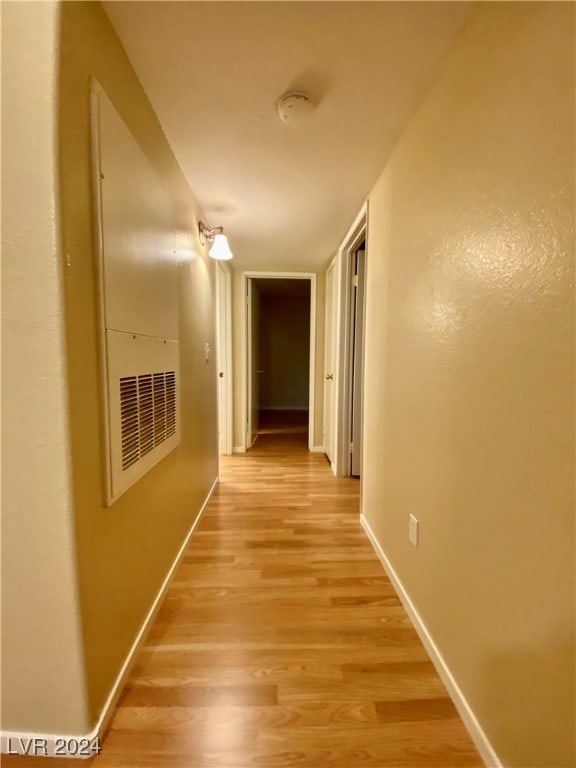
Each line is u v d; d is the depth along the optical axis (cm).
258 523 222
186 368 190
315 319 387
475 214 97
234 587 159
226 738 96
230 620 139
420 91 127
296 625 137
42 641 88
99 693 96
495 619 88
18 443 83
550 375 71
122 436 108
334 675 115
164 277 148
